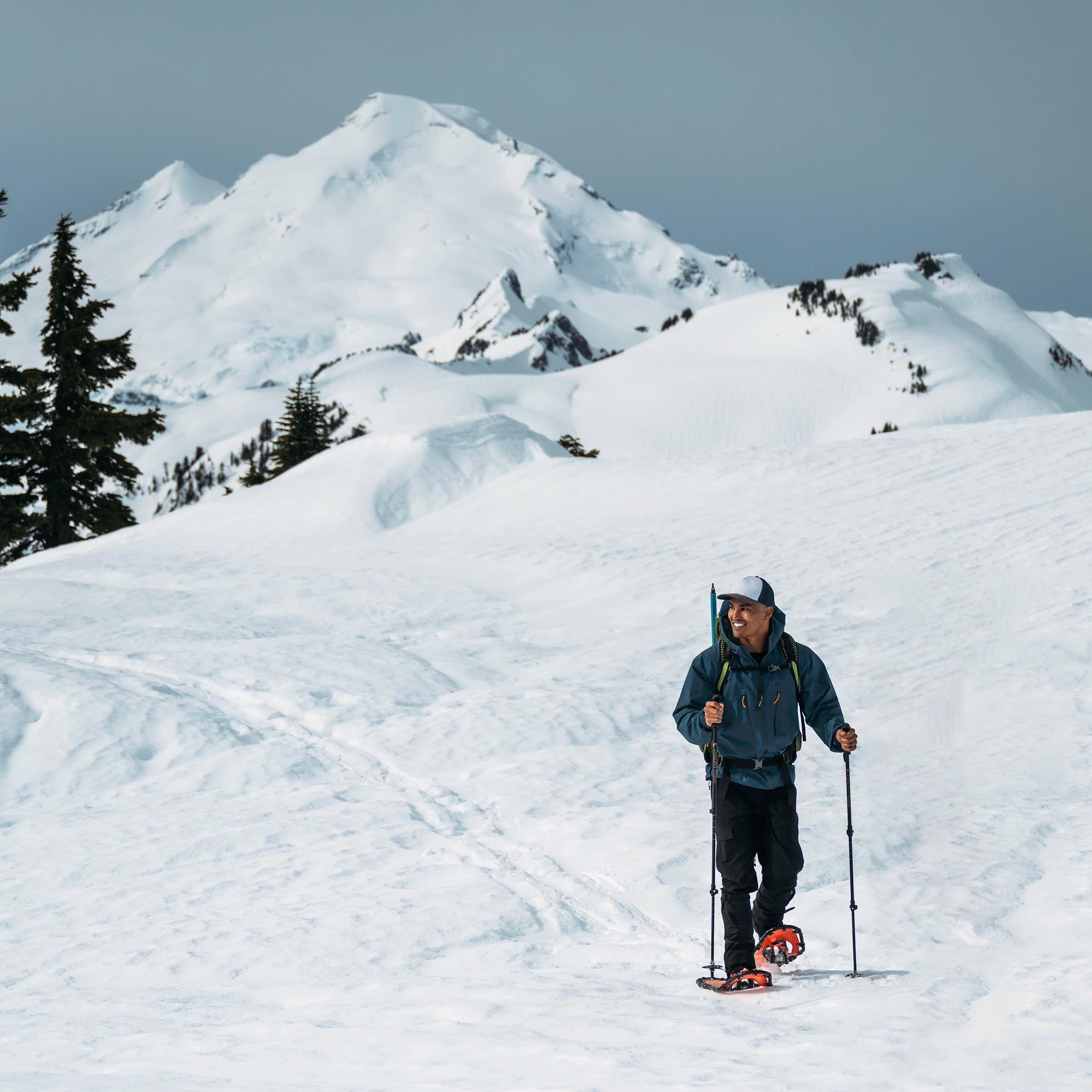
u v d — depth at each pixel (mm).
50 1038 6316
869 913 8227
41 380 60719
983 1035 5000
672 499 42375
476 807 13109
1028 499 33281
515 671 21625
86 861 11516
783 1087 4375
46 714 16438
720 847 6984
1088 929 7164
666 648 22266
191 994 7555
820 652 20688
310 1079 4953
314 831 12273
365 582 32594
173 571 36438
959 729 14352
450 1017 6219
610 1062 4922
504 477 53656
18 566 44000
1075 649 17984
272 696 18922
